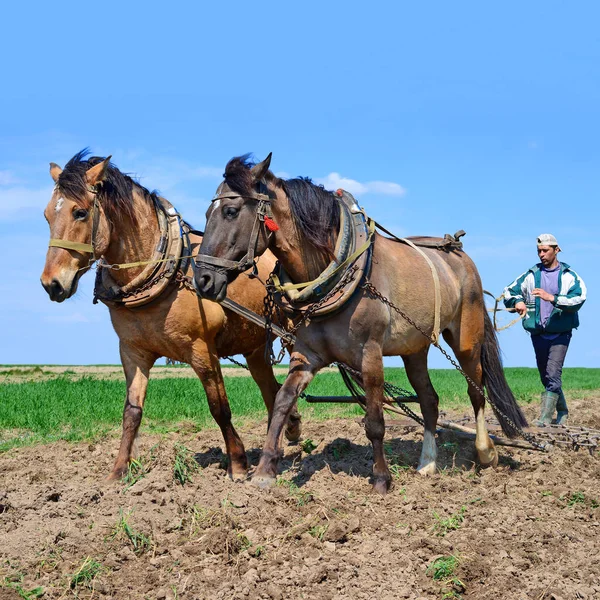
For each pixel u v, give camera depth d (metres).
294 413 7.95
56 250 5.70
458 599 4.25
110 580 4.33
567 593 4.33
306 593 4.19
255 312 6.76
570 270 8.90
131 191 6.04
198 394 12.88
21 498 5.61
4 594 4.09
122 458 6.19
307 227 5.56
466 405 12.53
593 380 20.02
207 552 4.61
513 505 5.79
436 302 6.45
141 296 5.96
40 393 12.77
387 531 5.00
